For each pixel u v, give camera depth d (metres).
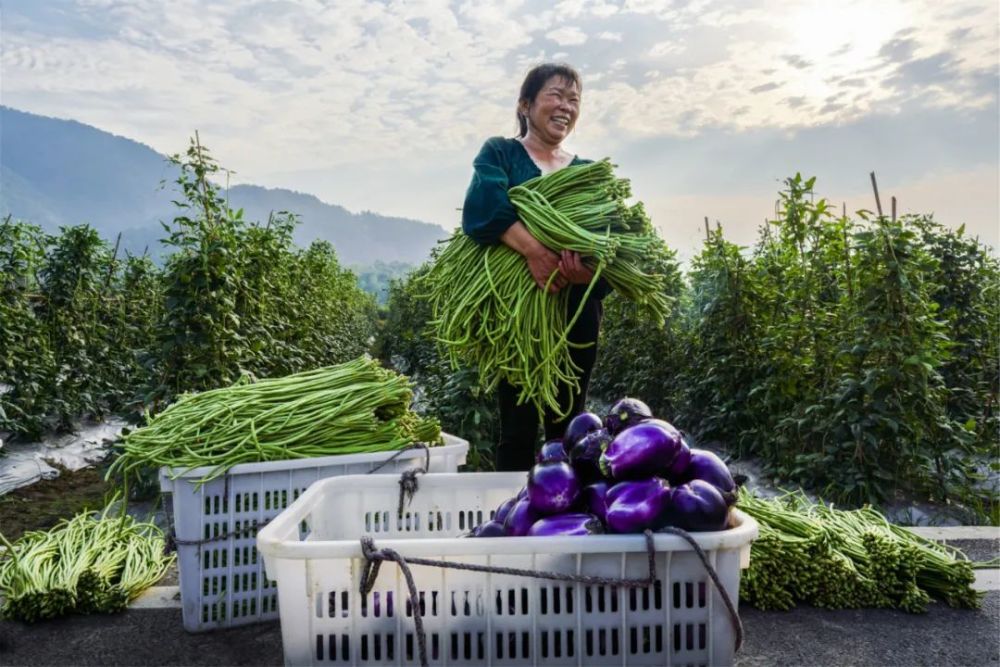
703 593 1.97
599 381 9.73
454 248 3.34
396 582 1.88
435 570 1.89
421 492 2.67
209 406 3.04
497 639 1.94
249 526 2.75
